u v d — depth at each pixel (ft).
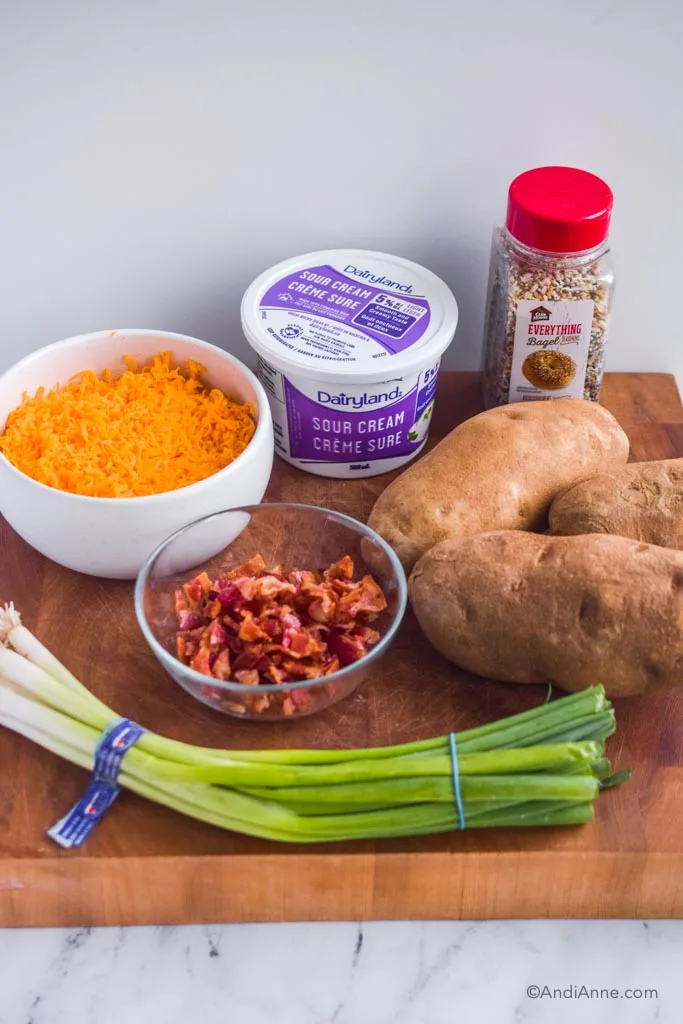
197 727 2.31
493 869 2.17
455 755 2.16
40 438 2.52
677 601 2.23
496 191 2.76
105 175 2.69
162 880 2.18
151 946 2.21
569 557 2.30
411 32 2.53
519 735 2.19
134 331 2.68
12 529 2.65
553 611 2.27
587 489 2.50
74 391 2.68
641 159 2.71
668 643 2.23
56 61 2.53
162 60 2.55
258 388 2.59
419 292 2.74
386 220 2.80
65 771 2.26
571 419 2.62
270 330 2.65
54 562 2.59
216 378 2.70
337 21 2.51
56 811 2.21
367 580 2.43
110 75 2.56
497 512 2.53
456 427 2.74
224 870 2.17
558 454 2.58
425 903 2.22
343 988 2.17
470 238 2.83
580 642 2.25
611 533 2.46
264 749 2.28
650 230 2.81
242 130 2.65
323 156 2.69
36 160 2.66
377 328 2.67
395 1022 2.13
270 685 2.22
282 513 2.56
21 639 2.34
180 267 2.85
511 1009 2.15
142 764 2.18
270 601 2.35
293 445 2.75
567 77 2.60
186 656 2.35
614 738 2.31
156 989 2.16
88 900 2.20
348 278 2.77
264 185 2.73
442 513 2.50
